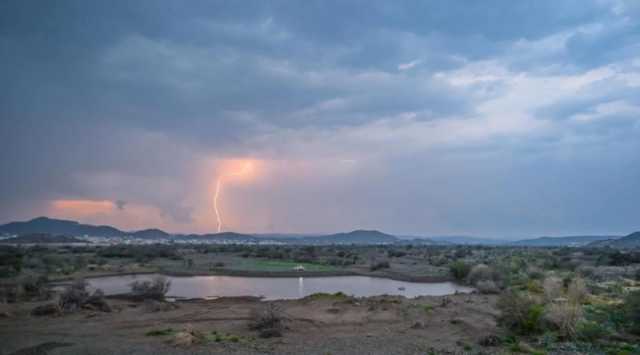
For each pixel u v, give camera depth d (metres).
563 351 13.28
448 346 13.75
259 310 17.48
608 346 13.91
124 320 17.77
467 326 16.73
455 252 88.62
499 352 13.07
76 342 13.77
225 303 23.78
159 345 13.43
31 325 16.62
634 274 40.28
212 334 15.06
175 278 48.06
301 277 51.91
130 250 78.25
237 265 62.28
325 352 12.89
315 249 101.38
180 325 16.73
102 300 21.53
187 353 12.55
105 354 12.34
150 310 20.36
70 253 77.88
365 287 42.50
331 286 43.19
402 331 16.05
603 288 27.62
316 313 19.69
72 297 20.77
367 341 14.38
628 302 17.72
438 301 23.95
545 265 49.66
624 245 158.12
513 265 43.53
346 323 17.52
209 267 57.28
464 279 46.75
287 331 15.84
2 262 46.06
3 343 13.62
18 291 25.25
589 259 65.62
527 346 13.62
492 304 22.59
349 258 78.94
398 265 64.31
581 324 15.66
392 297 25.66
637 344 14.21
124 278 45.47
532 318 15.49
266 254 83.69
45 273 43.22
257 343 13.91
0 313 18.89
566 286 27.05
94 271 48.81
